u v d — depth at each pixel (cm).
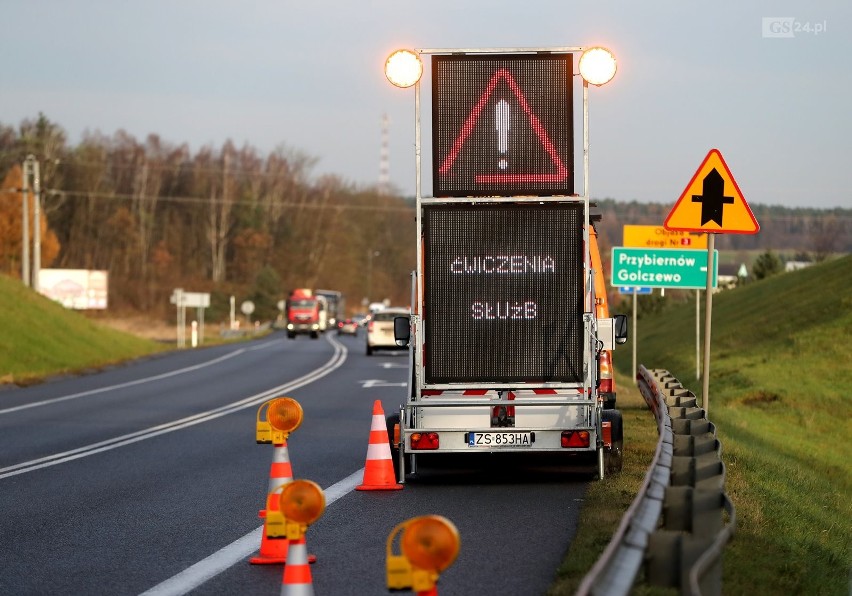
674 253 8338
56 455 4922
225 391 9088
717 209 4188
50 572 2564
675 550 1558
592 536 2803
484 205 3847
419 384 3869
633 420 5859
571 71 3784
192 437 5672
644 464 4234
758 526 3008
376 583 2433
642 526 1641
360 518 3269
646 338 17312
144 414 7062
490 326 3869
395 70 3731
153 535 3027
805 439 7712
